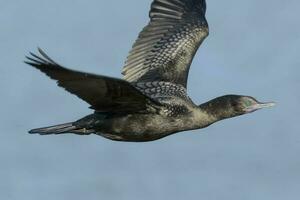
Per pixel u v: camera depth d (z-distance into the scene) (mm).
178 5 17422
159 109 14930
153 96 15570
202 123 15414
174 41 16844
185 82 16172
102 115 14875
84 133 15008
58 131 14875
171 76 16219
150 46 16719
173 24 17141
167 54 16609
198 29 17156
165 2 17328
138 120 14844
